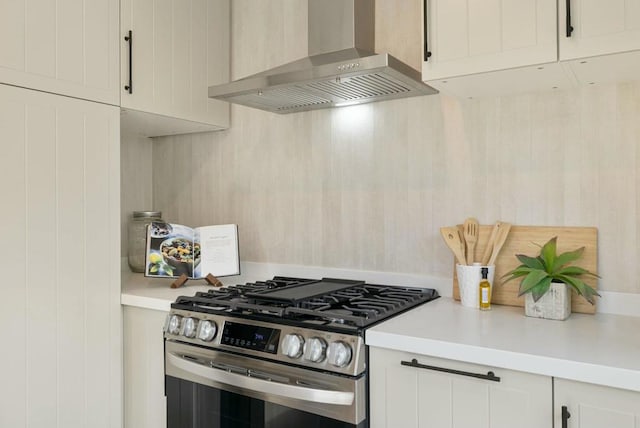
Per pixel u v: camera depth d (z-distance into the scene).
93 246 1.84
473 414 1.23
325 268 2.15
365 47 1.93
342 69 1.57
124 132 2.53
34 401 1.67
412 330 1.36
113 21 1.90
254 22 2.35
